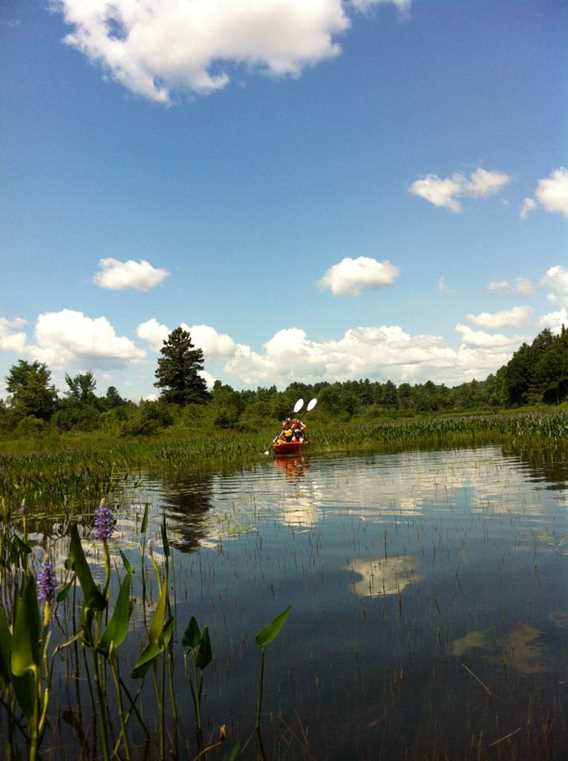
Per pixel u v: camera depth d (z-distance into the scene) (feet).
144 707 12.16
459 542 22.36
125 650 14.74
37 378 207.62
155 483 48.21
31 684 8.75
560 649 13.20
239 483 45.34
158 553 23.27
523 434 70.64
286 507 32.45
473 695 11.69
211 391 253.24
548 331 291.38
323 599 17.16
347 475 46.26
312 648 14.06
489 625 14.66
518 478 38.09
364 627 15.02
